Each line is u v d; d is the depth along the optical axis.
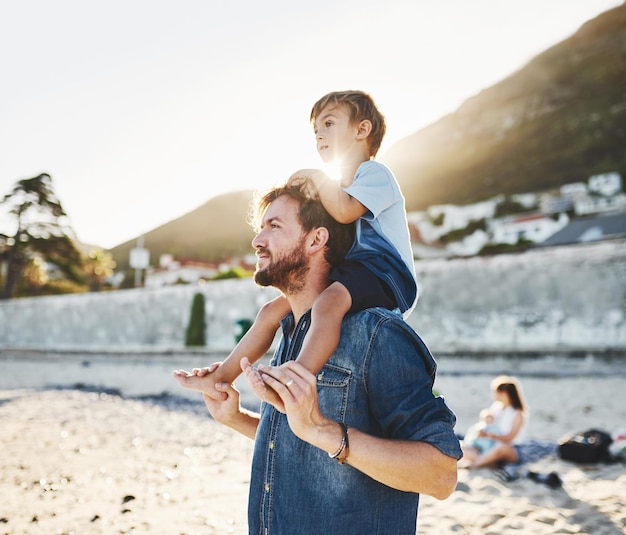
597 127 137.50
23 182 61.12
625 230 45.81
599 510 4.64
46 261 63.69
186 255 149.88
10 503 5.18
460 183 144.62
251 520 1.74
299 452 1.65
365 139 2.46
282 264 1.79
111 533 4.34
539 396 12.29
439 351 19.03
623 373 14.66
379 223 1.98
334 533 1.57
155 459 7.11
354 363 1.63
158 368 22.19
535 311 19.42
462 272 20.83
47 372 21.64
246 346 2.07
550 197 108.88
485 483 5.64
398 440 1.51
